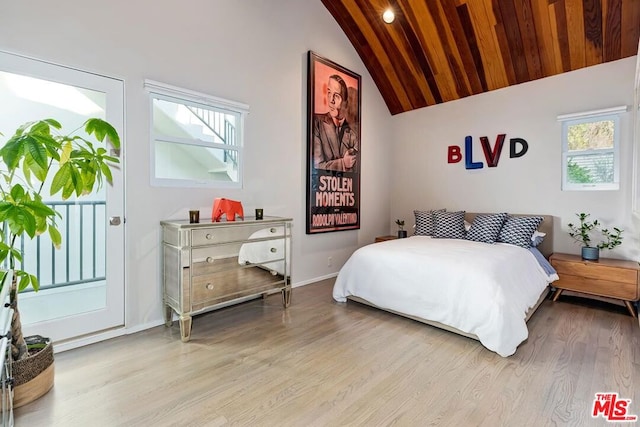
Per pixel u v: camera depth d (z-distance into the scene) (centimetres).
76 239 233
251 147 333
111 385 183
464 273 250
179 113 284
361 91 468
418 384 186
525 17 343
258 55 337
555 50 360
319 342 241
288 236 317
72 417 156
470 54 404
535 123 400
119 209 248
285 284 315
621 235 343
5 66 198
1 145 200
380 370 202
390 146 541
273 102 354
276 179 360
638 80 283
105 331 244
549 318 293
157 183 267
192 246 247
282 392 178
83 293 236
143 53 255
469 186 460
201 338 246
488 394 176
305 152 393
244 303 330
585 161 369
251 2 330
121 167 248
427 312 264
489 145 439
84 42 227
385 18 392
